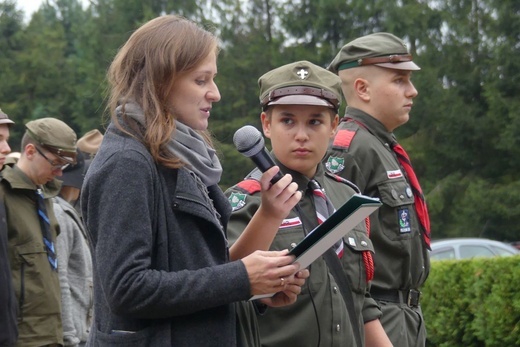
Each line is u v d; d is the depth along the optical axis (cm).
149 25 350
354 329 435
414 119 3447
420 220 577
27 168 640
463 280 939
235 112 3641
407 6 3512
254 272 331
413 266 570
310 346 422
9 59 4400
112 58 421
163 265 330
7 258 583
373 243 557
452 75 3488
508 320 873
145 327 329
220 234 340
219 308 339
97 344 334
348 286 434
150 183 329
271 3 3800
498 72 3322
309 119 443
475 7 3619
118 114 341
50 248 644
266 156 365
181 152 340
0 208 596
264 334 420
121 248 318
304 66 446
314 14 3653
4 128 626
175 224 333
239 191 436
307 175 448
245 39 3784
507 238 3309
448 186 3350
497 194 3200
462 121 3372
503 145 3241
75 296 690
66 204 702
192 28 350
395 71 582
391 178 566
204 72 346
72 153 649
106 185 324
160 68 339
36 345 625
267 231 373
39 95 4288
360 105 587
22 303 623
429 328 983
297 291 355
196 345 331
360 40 592
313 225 436
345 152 566
